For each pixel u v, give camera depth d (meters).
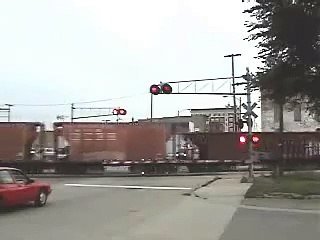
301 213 15.89
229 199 19.94
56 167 38.94
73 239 10.69
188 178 33.47
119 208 17.19
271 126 60.59
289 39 21.48
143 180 32.12
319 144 43.12
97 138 39.19
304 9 20.67
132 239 10.71
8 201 15.91
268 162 42.38
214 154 42.00
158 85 28.22
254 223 13.40
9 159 38.38
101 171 39.34
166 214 15.41
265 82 22.75
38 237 10.95
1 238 10.80
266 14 22.19
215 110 99.25
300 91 22.34
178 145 40.66
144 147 39.47
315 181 25.53
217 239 10.75
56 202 19.36
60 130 39.00
